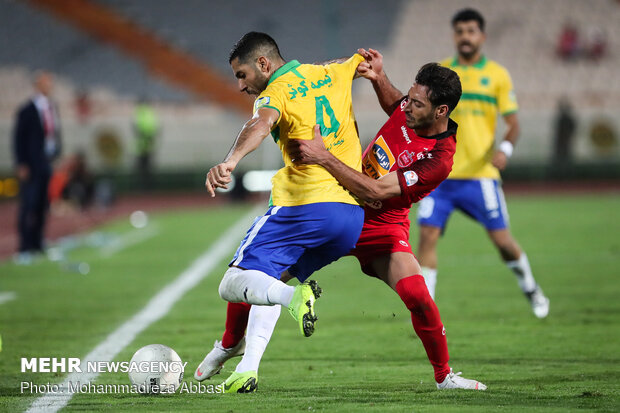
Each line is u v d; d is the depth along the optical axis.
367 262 16.95
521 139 88.69
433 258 24.72
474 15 25.44
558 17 105.56
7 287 32.81
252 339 15.93
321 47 103.94
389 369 18.31
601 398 14.62
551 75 99.31
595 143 88.31
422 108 16.12
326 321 25.23
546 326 23.72
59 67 101.88
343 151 16.14
